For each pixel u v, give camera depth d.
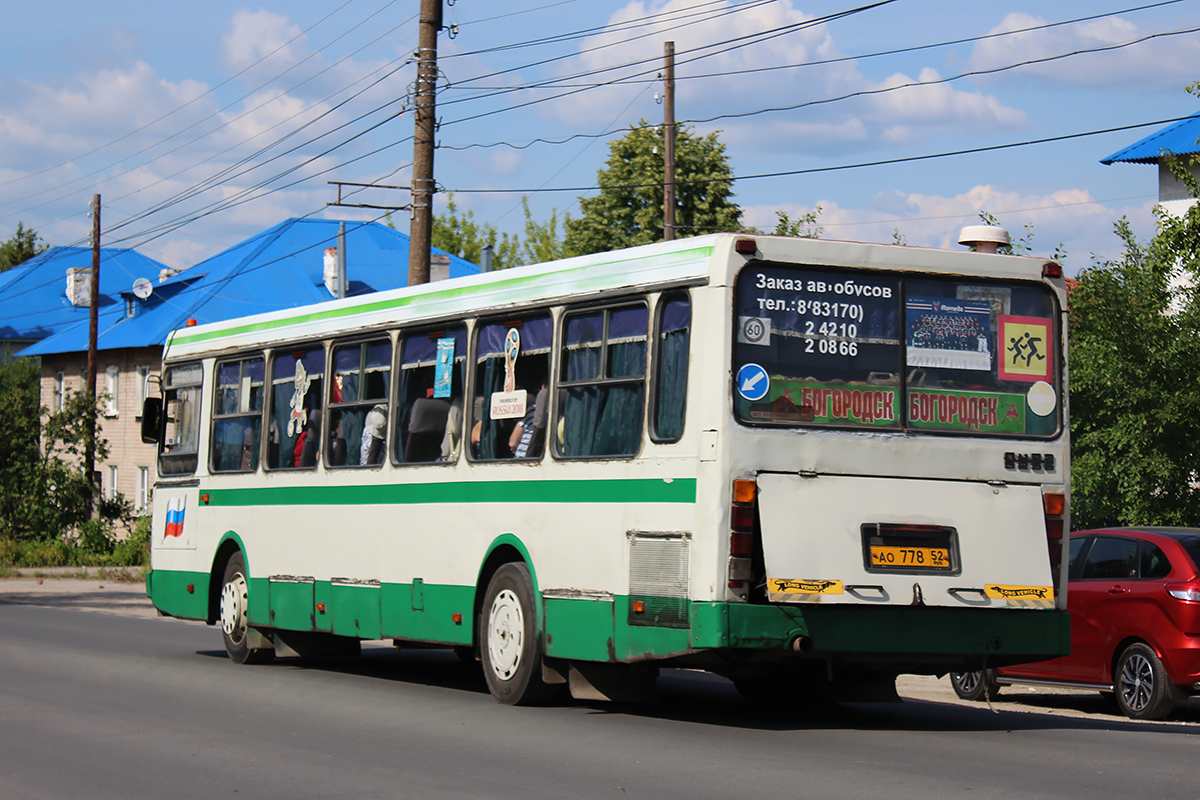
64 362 61.72
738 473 9.27
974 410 9.90
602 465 10.24
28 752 9.02
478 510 11.56
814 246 9.64
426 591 12.14
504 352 11.51
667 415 9.76
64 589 32.22
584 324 10.65
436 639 11.98
